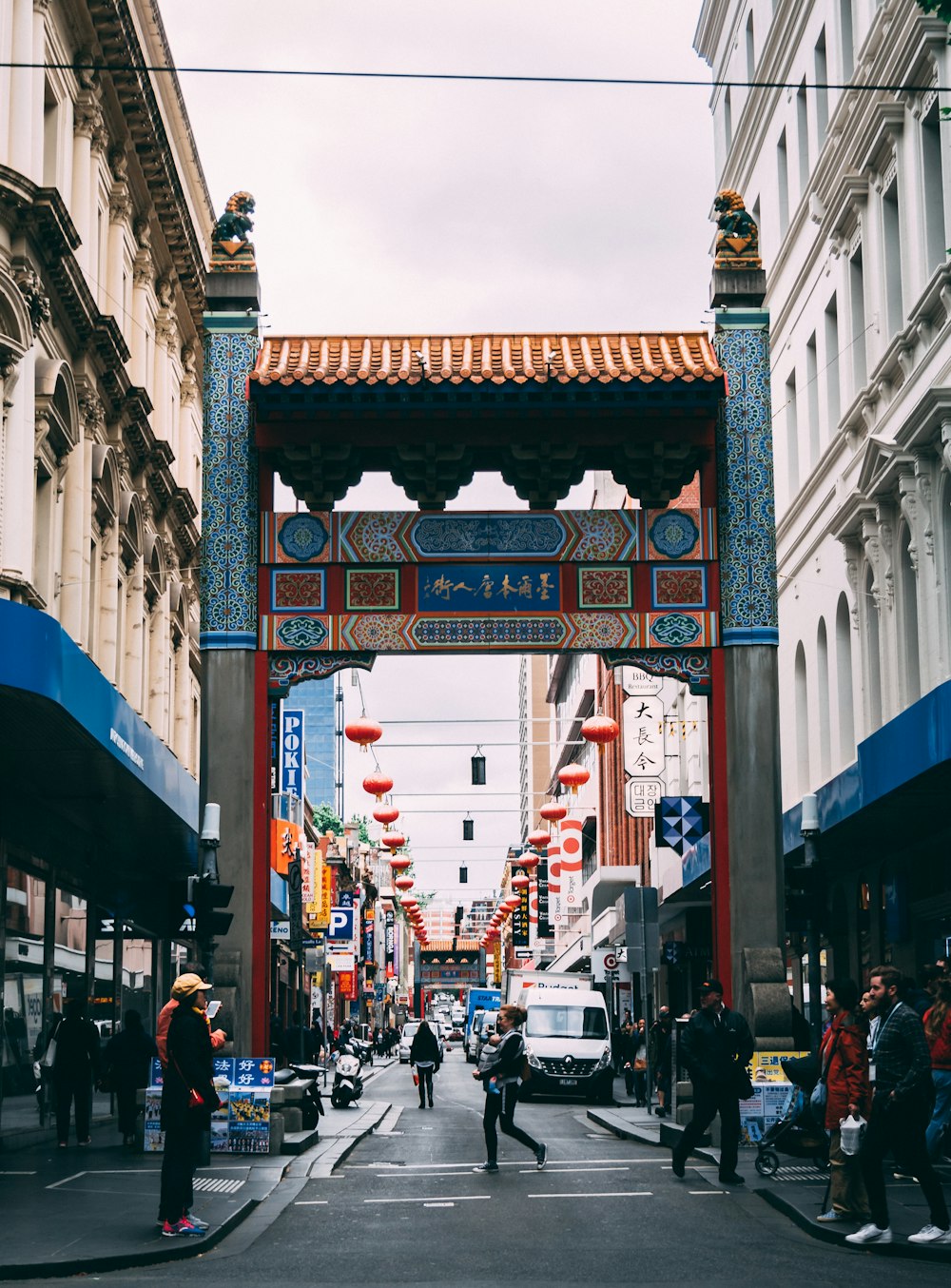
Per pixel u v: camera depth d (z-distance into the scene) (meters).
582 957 62.59
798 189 31.64
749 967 18.91
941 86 22.14
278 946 48.47
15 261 19.48
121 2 23.69
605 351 20.81
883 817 21.28
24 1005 21.81
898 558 24.56
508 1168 17.69
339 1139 21.34
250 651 19.97
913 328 23.31
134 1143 19.09
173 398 33.28
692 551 20.22
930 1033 13.71
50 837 23.47
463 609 20.08
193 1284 10.34
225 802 19.59
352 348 21.00
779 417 33.16
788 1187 14.64
